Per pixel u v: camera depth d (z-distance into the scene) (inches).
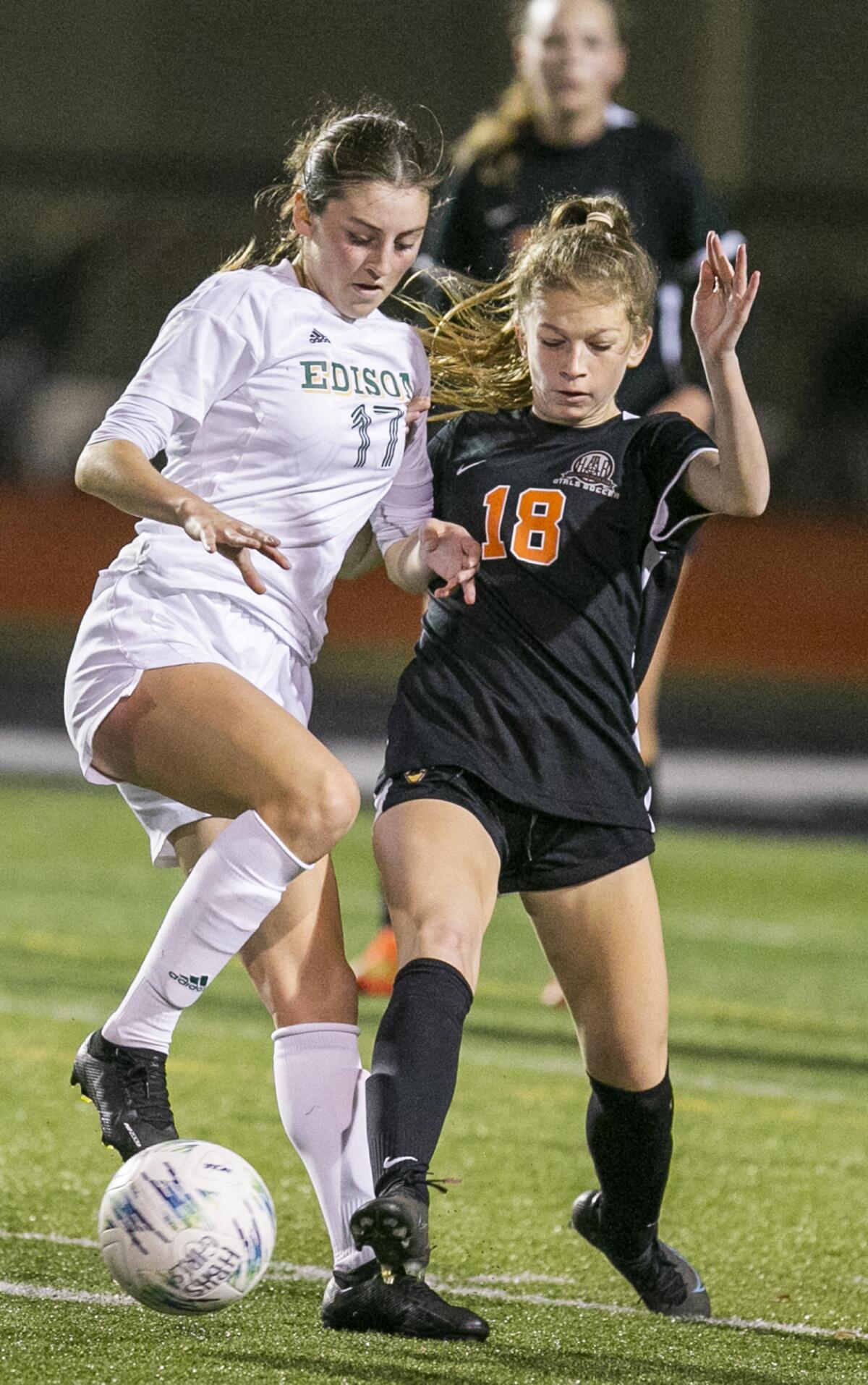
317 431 512.4
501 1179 705.0
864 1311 550.9
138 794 522.0
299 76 3752.5
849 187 3609.7
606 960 503.5
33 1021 957.8
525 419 536.4
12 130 3828.7
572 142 788.6
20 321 3452.3
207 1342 475.8
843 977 1186.0
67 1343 470.6
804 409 3255.4
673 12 3380.9
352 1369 455.5
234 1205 454.0
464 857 488.4
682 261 808.3
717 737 2378.2
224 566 510.3
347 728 2289.6
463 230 801.6
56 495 2962.6
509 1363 469.1
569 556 512.7
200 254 3582.7
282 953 500.1
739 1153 762.8
